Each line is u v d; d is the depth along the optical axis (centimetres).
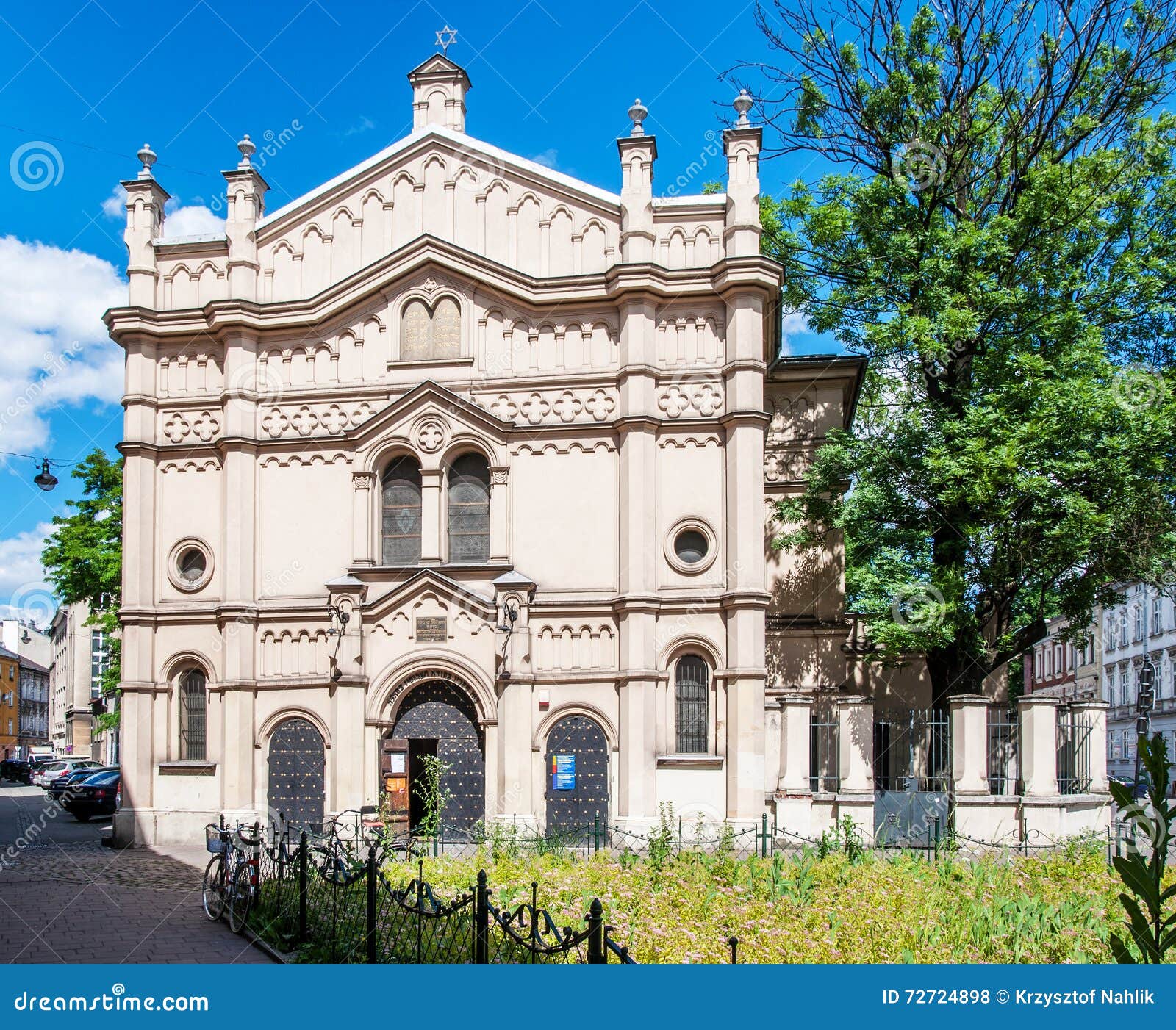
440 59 3003
